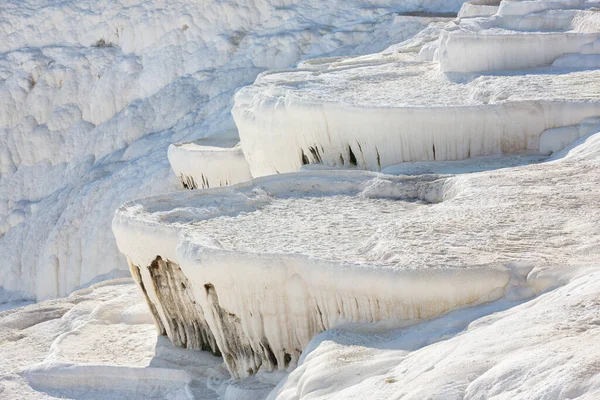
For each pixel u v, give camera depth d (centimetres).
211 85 2884
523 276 770
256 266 879
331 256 877
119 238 1107
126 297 1329
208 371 1030
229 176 1895
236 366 973
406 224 937
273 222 1057
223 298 916
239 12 3039
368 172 1213
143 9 3108
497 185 1062
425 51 1955
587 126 1257
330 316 855
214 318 952
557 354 551
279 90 1602
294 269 871
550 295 714
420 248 851
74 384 1072
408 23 2778
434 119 1311
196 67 2973
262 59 2892
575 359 529
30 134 3022
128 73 3023
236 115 1738
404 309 800
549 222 900
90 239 2544
